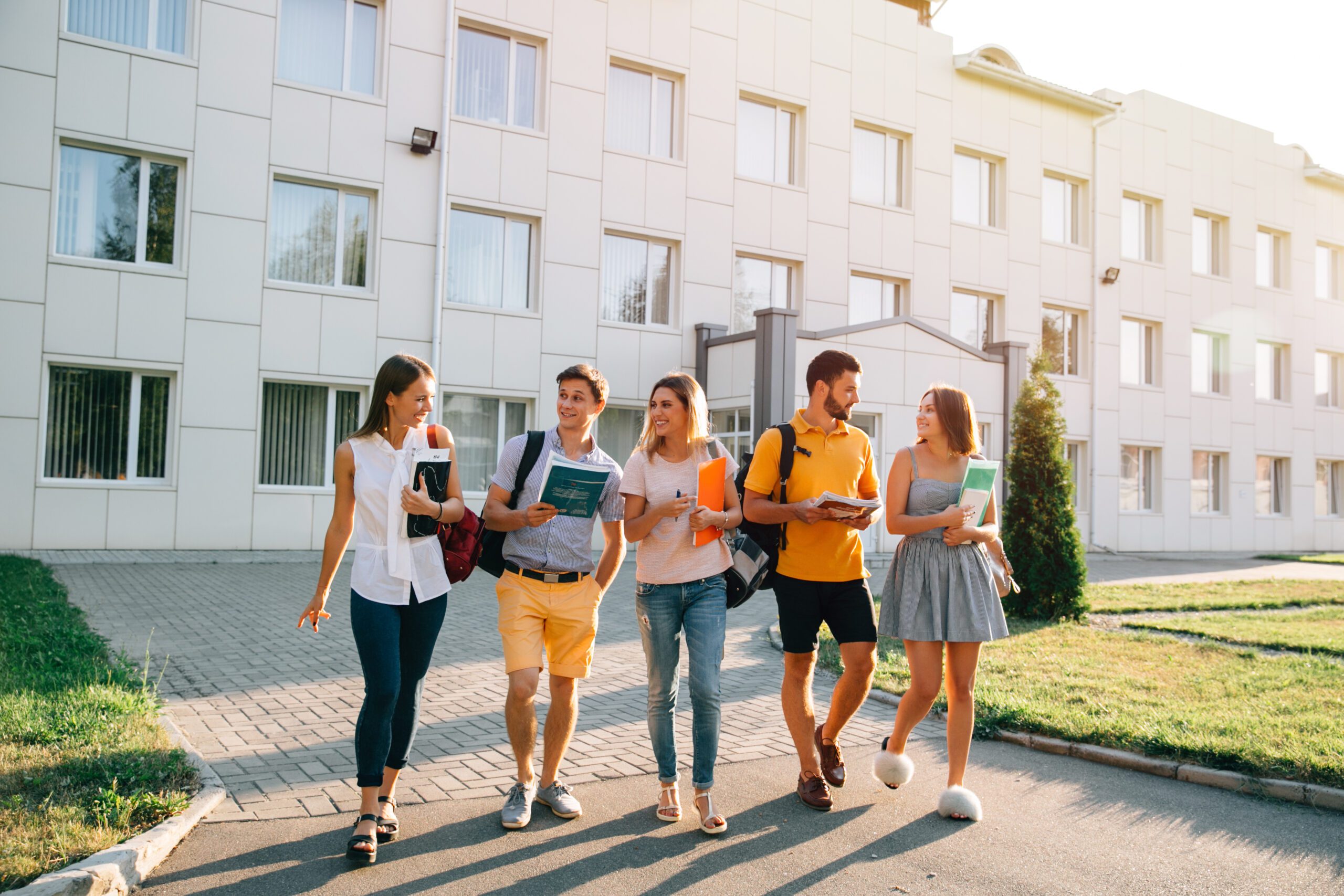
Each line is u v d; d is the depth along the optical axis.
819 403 4.29
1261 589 13.11
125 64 13.41
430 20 15.46
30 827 3.31
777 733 5.36
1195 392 24.59
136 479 13.53
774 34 18.67
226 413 13.98
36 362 12.86
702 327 17.48
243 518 14.05
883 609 4.28
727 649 8.01
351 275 15.09
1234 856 3.61
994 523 4.34
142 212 13.68
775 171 18.95
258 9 14.26
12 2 12.75
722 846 3.64
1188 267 24.55
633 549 16.52
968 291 21.22
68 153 13.24
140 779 3.85
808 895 3.21
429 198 15.44
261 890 3.13
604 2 16.91
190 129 13.80
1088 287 22.77
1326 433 27.16
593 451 4.07
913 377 17.34
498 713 5.56
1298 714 5.43
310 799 3.98
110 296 13.29
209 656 6.76
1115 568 17.81
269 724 5.09
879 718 5.77
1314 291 27.25
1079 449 22.67
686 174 17.66
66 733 4.32
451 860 3.43
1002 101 21.59
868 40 19.81
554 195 16.42
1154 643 8.06
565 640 3.90
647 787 4.34
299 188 14.73
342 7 15.05
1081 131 22.77
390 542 3.54
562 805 3.91
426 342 15.41
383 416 3.65
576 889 3.21
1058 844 3.71
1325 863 3.54
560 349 16.45
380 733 3.46
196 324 13.80
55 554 12.52
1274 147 26.48
